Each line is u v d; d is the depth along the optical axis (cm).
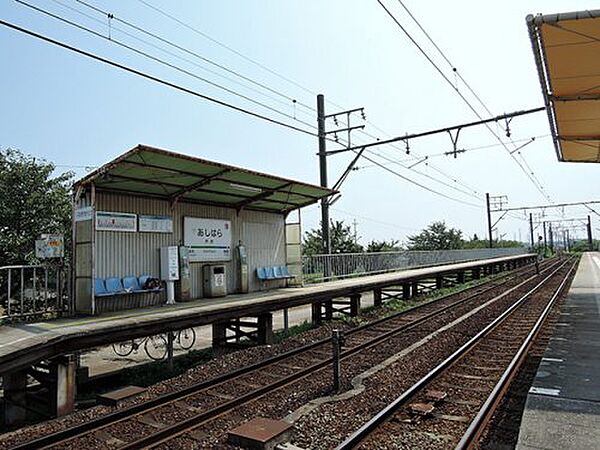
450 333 1219
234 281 1517
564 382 683
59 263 1081
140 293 1201
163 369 1009
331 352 1063
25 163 1476
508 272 4116
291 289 1598
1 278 1338
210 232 1448
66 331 780
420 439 548
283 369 933
